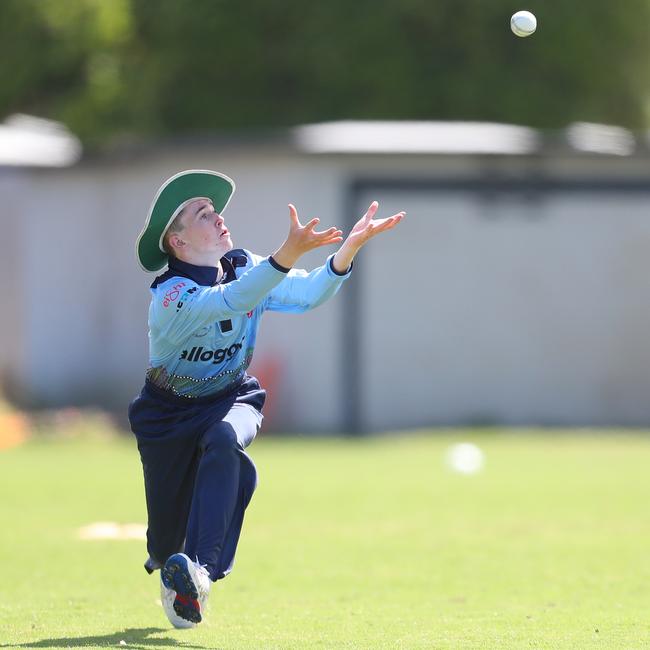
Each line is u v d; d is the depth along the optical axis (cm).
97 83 11800
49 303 9656
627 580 3566
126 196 9444
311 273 2705
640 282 9119
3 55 12169
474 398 9050
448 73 11444
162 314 2561
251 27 11481
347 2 11312
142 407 2689
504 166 9000
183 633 2778
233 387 2706
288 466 6931
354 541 4391
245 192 8931
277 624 2908
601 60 11694
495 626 2866
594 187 9075
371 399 8931
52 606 3170
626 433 8688
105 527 4731
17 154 9562
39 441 8362
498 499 5575
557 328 9088
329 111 11419
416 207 8944
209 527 2552
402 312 8956
